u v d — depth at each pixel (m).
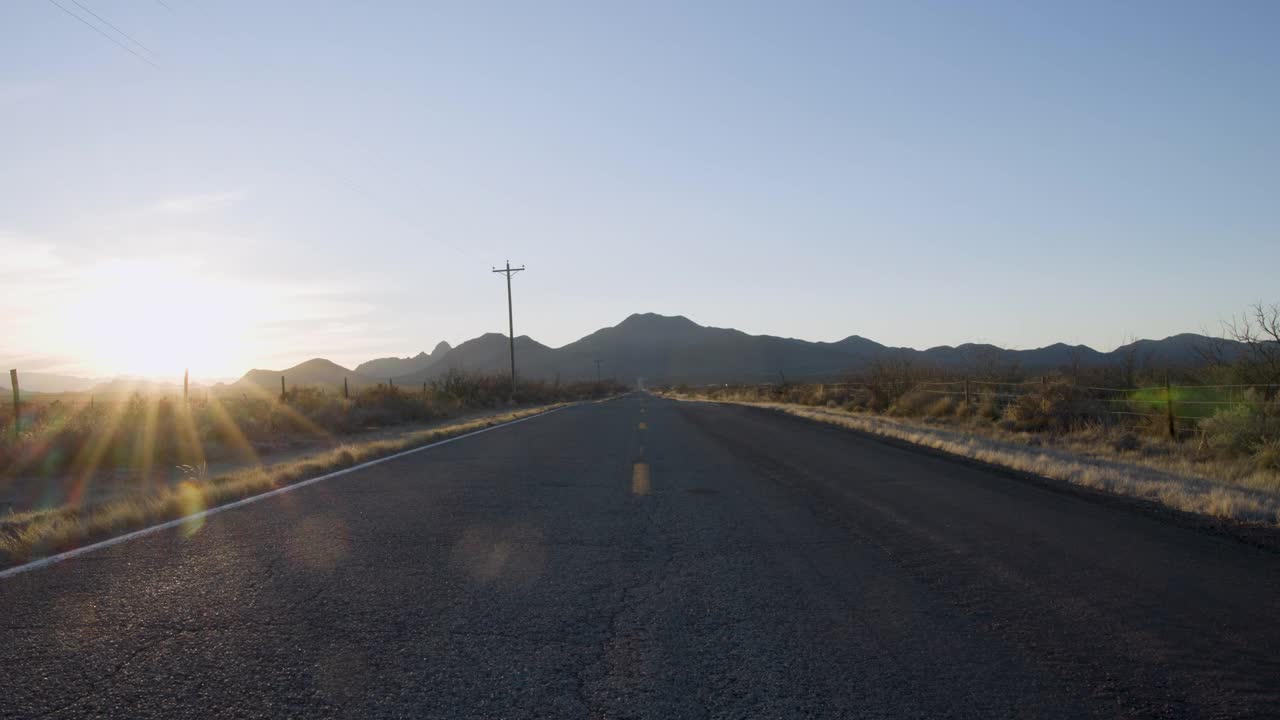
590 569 7.14
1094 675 4.80
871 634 5.50
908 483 13.27
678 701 4.30
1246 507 10.61
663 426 27.69
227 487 11.25
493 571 6.96
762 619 5.79
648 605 6.08
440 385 56.41
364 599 5.99
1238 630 5.68
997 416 29.00
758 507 10.60
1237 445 17.66
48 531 7.98
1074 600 6.39
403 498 10.88
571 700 4.27
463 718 4.00
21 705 3.99
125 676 4.39
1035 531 9.25
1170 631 5.64
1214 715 4.27
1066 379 27.20
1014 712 4.25
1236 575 7.30
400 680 4.46
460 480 12.81
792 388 63.62
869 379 43.94
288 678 4.43
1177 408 22.67
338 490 11.62
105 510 9.71
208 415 22.47
